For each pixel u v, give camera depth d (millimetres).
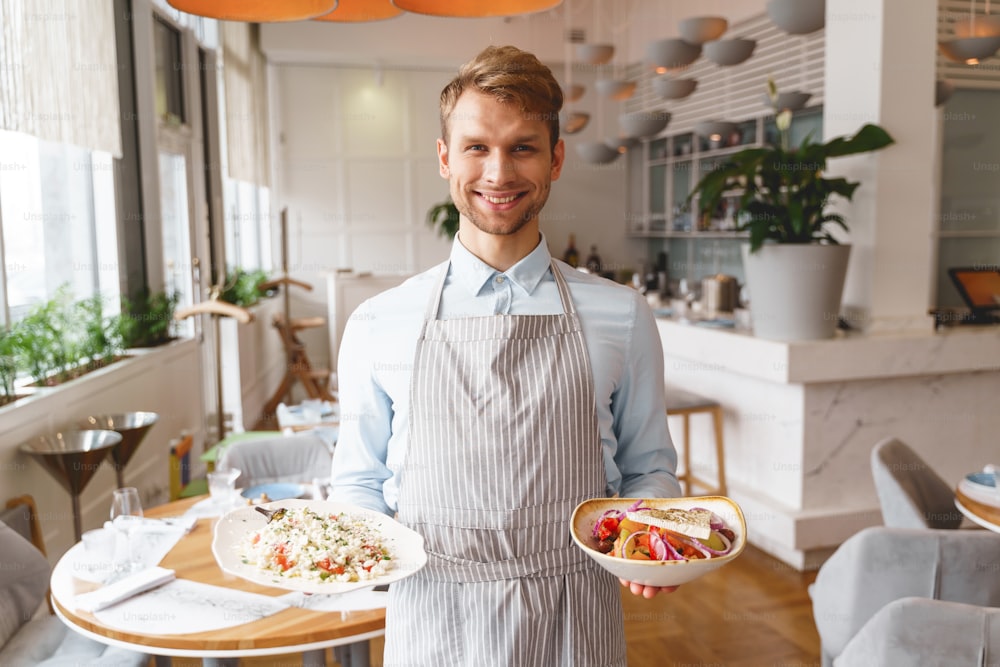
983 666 1437
